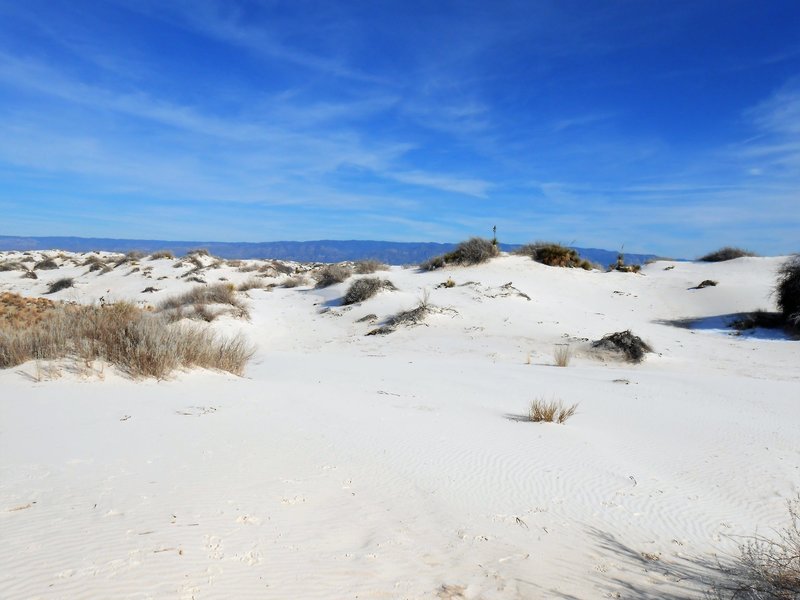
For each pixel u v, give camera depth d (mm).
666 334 22328
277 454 5945
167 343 10273
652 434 8492
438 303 24938
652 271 36500
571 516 5180
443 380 12938
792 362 17578
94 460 5121
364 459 6152
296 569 3566
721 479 6516
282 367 14031
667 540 4836
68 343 10078
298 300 28469
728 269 33938
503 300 25484
